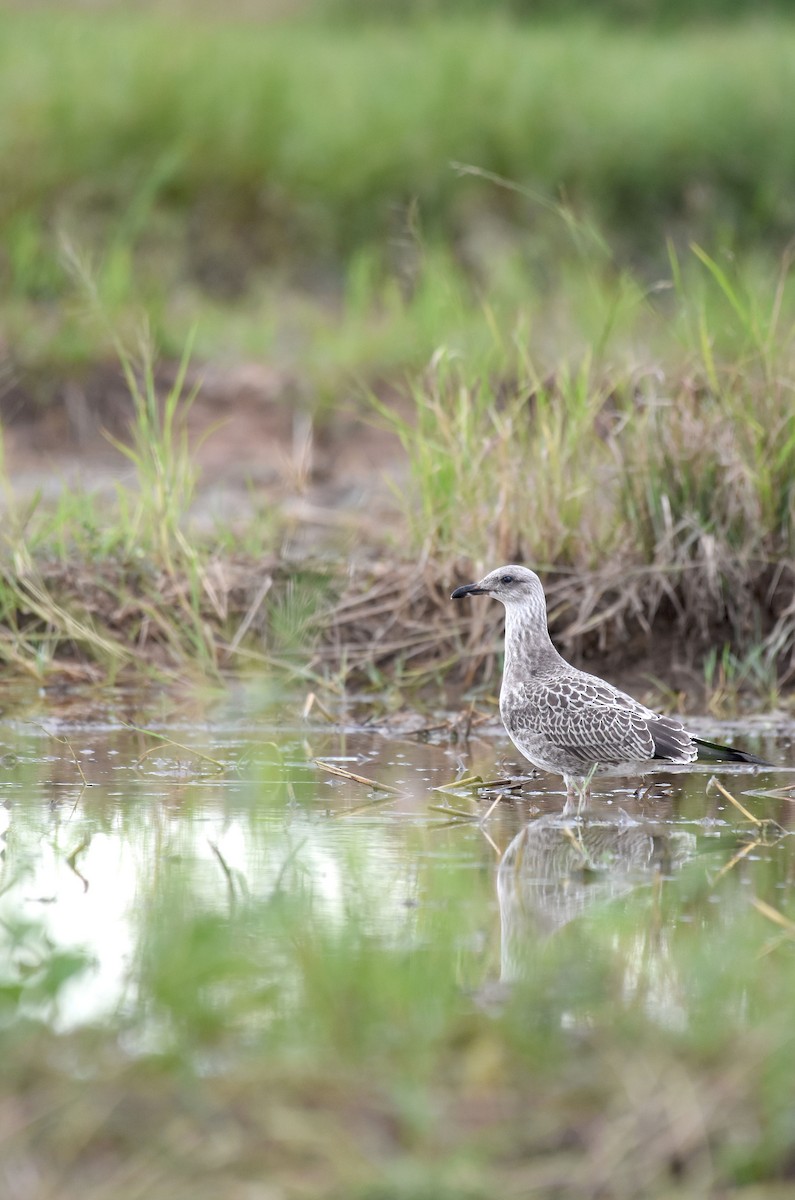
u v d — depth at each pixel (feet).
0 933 25.57
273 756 39.73
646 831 33.32
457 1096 20.26
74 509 51.55
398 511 55.67
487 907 27.58
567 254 79.97
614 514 48.57
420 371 59.82
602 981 23.91
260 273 78.43
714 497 47.73
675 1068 20.67
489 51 96.78
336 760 39.55
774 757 40.29
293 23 117.80
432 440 52.26
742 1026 21.91
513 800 36.17
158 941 24.66
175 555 50.01
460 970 24.32
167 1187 18.48
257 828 32.86
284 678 46.98
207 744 40.98
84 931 25.88
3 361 63.72
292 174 81.41
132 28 95.71
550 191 84.58
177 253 77.77
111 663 47.11
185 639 48.24
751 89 92.99
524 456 49.80
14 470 59.82
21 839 31.63
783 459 47.37
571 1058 21.24
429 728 43.09
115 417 63.21
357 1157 19.04
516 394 56.80
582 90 91.30
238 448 61.67
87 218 77.66
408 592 48.78
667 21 120.67
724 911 27.55
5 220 75.97
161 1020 22.00
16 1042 20.92
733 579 47.39
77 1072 20.40
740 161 88.33
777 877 29.89
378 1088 20.26
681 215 86.43
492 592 39.55
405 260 76.74
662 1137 19.40
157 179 74.69
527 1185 18.78
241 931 25.84
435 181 82.79
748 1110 19.93
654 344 55.72
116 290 68.18
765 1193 18.84
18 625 48.57
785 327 56.03
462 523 48.98
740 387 48.70
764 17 120.06
